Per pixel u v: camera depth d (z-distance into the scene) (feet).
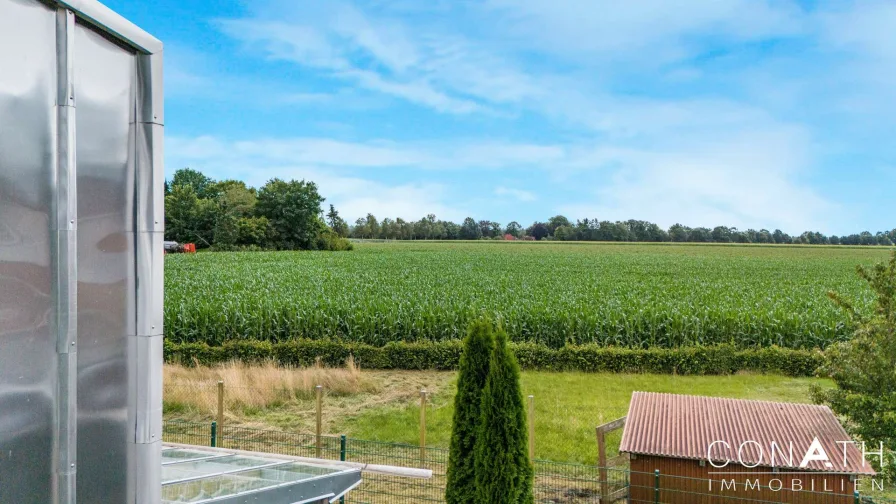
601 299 100.58
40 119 10.12
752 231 468.75
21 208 9.81
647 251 313.32
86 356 10.98
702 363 67.46
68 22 10.44
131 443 11.99
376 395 59.00
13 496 9.74
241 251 280.92
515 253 282.36
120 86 11.77
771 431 31.68
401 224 493.36
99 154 11.26
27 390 9.95
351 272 164.14
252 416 53.26
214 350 70.64
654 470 30.76
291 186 312.29
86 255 10.97
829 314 84.94
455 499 28.30
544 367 68.90
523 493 27.25
